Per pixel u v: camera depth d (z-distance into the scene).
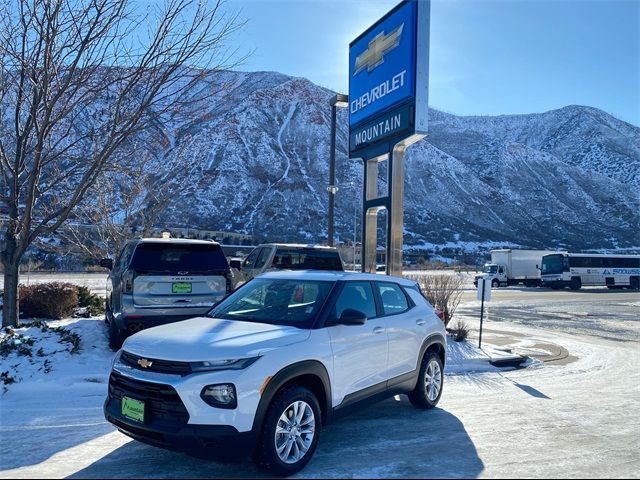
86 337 9.77
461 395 8.02
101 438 5.49
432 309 7.14
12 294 9.89
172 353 4.42
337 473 4.74
